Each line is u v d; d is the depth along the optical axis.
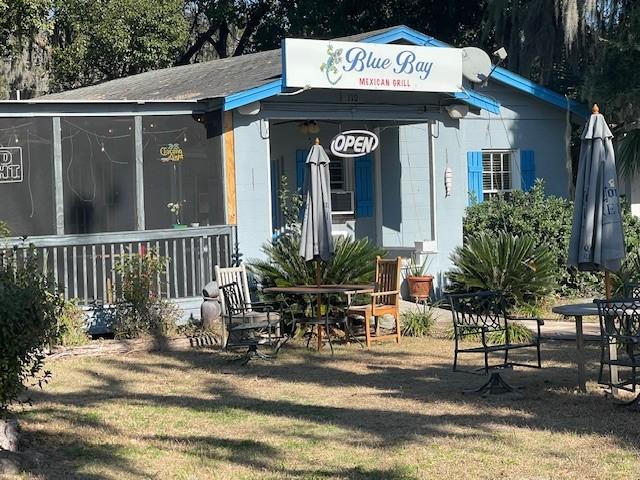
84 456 7.61
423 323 14.09
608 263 9.27
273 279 14.01
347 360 12.12
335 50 14.66
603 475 6.80
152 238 14.04
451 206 16.92
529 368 11.13
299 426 8.57
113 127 14.59
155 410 9.38
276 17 32.94
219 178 14.80
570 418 8.58
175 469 7.21
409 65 15.33
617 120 20.06
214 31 34.34
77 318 13.01
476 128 19.41
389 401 9.57
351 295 13.72
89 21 28.58
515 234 17.69
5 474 7.00
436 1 28.81
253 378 11.05
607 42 19.30
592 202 9.34
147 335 13.27
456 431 8.23
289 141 17.88
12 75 31.44
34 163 14.02
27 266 8.28
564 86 24.50
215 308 13.68
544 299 15.60
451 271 16.20
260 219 15.00
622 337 8.72
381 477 6.91
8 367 7.50
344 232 17.91
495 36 24.09
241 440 8.10
